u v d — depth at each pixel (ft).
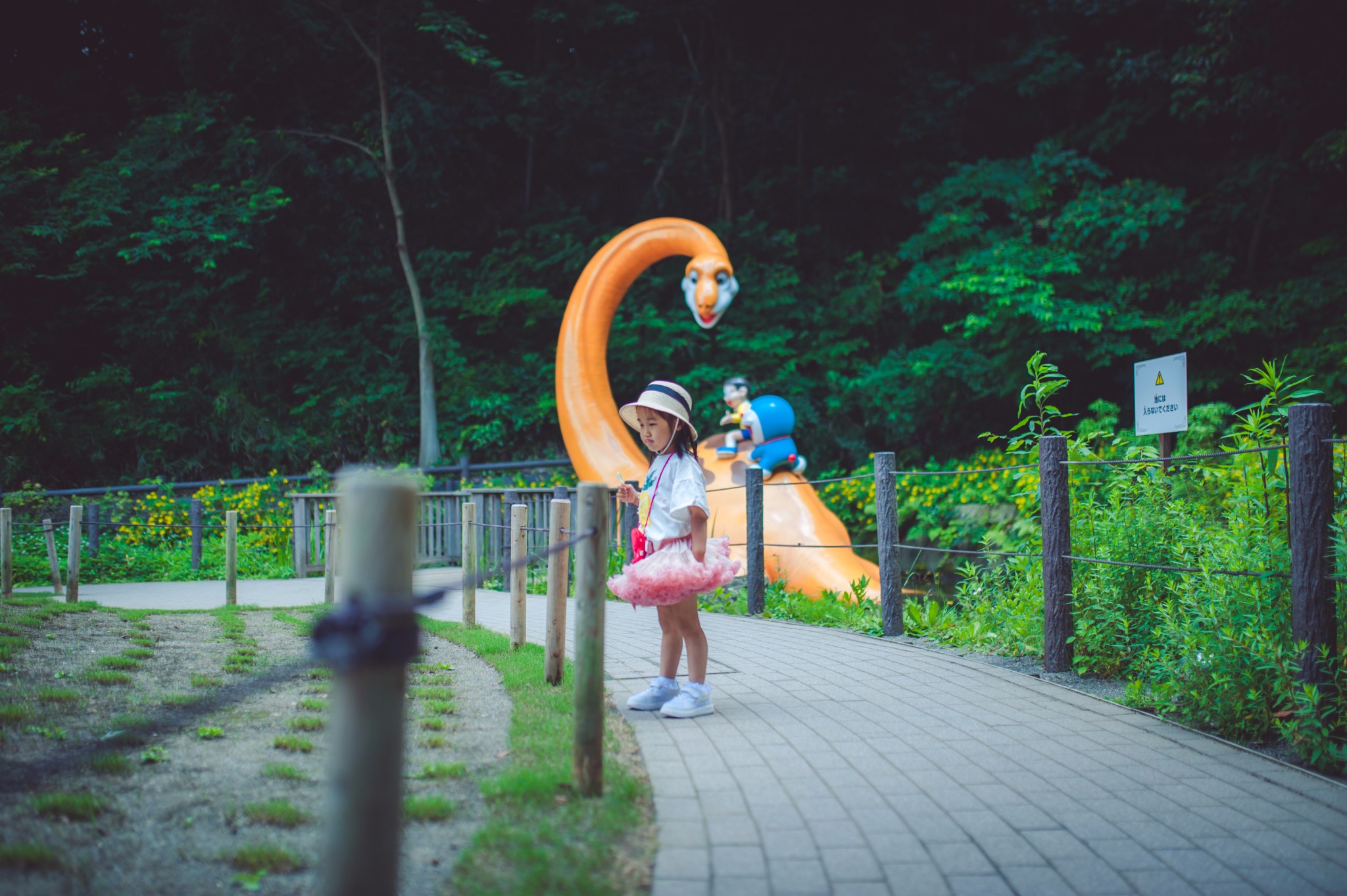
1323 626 13.20
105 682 15.74
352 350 73.36
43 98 75.15
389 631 6.13
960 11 78.89
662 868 8.92
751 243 71.87
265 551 51.26
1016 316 54.85
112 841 9.00
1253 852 9.74
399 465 68.80
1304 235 59.47
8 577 31.63
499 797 10.26
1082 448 21.08
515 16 79.82
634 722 14.58
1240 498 15.93
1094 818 10.64
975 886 8.77
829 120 77.15
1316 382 49.49
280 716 14.02
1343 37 52.54
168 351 69.72
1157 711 15.56
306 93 75.77
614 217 81.56
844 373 70.23
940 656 20.88
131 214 65.36
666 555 14.52
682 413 14.80
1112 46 63.77
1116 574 18.42
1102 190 55.93
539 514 41.96
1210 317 52.90
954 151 74.18
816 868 9.05
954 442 67.21
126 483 64.54
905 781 11.81
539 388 70.28
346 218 74.08
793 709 15.60
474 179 78.02
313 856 8.83
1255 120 56.54
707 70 80.18
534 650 20.15
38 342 68.33
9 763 11.16
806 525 37.24
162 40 78.02
